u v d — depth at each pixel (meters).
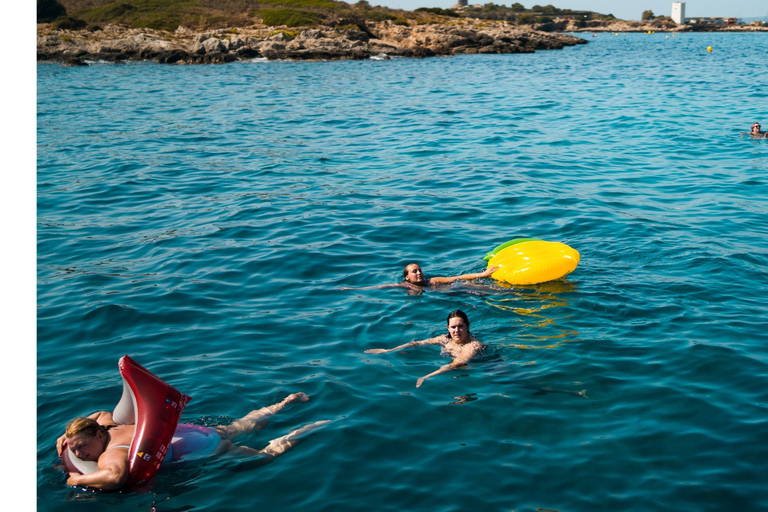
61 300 7.30
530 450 4.47
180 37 55.69
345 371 5.65
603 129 18.38
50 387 5.45
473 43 61.25
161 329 6.56
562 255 7.52
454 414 4.94
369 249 9.02
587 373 5.49
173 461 4.41
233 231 9.86
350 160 15.00
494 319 6.65
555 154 15.20
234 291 7.58
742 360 5.59
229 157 15.40
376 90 30.02
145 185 12.77
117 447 4.30
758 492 3.97
